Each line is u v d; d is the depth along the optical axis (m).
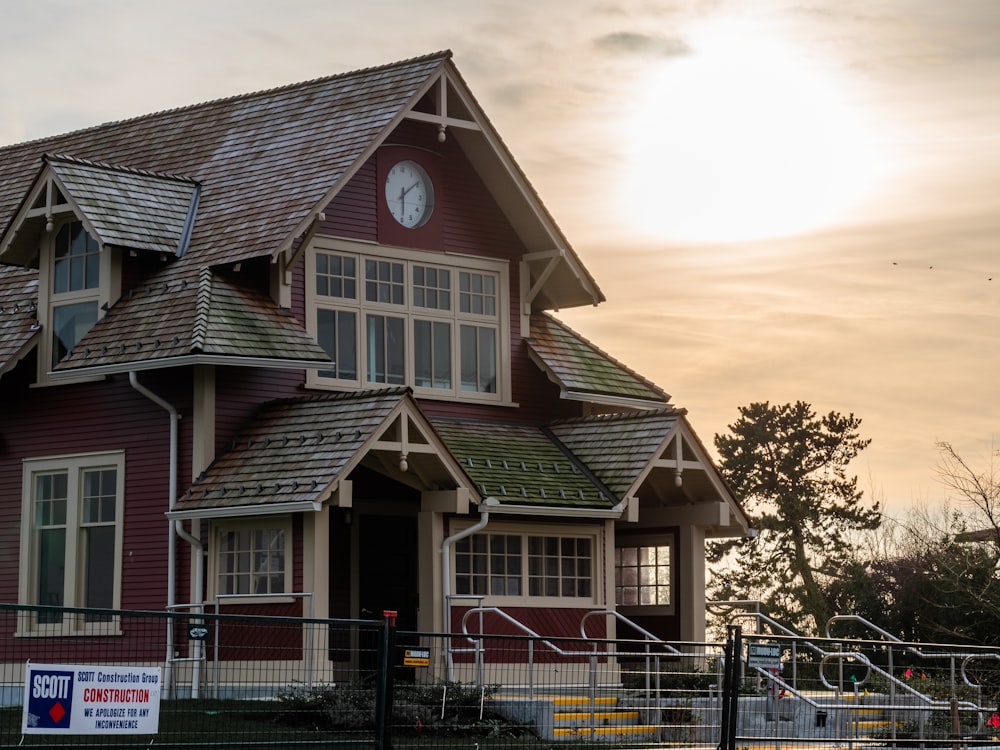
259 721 18.98
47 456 28.72
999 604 46.09
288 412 27.08
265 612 25.73
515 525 28.14
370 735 18.41
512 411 31.08
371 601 28.75
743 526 30.97
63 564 28.45
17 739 16.59
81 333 28.50
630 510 28.95
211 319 26.45
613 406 32.72
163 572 27.09
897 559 51.53
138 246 27.75
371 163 29.64
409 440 26.53
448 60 29.55
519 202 31.03
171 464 27.02
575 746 21.77
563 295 32.31
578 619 28.75
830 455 63.25
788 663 40.59
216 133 31.53
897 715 26.88
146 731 16.27
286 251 27.86
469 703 22.72
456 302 30.55
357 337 29.09
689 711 24.73
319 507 24.78
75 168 28.28
